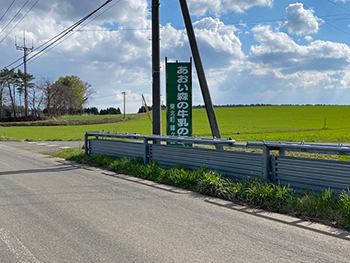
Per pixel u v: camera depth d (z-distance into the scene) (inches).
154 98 428.8
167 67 460.8
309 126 2059.5
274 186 226.5
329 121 2454.5
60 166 427.5
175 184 289.6
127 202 234.8
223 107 4569.4
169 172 310.3
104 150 465.1
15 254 144.0
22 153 623.8
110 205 226.8
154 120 429.1
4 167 423.2
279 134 1343.5
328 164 213.3
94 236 166.1
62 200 241.6
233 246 152.0
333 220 185.2
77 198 247.4
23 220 193.6
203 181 262.5
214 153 299.0
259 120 2711.6
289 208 207.0
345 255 141.6
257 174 260.4
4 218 197.9
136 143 400.8
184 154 330.6
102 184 301.4
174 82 461.1
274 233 169.3
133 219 194.5
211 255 141.7
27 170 393.7
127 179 326.3
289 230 173.9
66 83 4365.2
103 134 467.2
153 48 428.5
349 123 2244.1
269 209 213.2
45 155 579.8
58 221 191.3
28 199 245.6
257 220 191.9
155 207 221.1
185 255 141.9
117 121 3149.6
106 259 138.1
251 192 228.1
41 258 139.6
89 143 502.6
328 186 213.6
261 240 159.6
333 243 155.6
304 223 185.8
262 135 1284.4
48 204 230.2
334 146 221.5
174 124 460.4
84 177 339.9
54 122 2790.4
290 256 140.5
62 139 1171.3
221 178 276.1
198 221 190.4
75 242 157.9
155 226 181.5
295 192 231.0
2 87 3644.2
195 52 405.1
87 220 193.0
